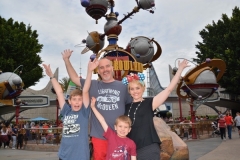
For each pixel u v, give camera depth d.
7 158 10.20
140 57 9.20
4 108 35.16
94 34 9.31
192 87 14.96
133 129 3.56
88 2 7.52
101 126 3.86
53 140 15.24
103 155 3.79
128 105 3.82
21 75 30.02
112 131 3.56
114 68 8.07
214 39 34.84
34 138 16.47
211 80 14.69
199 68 15.12
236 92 32.62
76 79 4.27
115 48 8.79
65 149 3.65
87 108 3.80
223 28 34.97
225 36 32.31
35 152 12.61
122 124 3.43
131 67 8.27
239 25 31.95
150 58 9.40
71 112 3.83
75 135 3.65
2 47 28.44
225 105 39.28
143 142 3.46
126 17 8.66
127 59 8.60
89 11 8.05
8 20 33.78
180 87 15.79
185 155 5.42
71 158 3.59
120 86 4.02
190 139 16.08
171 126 16.12
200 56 35.62
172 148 5.18
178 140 5.71
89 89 4.02
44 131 14.99
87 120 3.76
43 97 22.42
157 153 3.45
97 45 9.31
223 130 15.39
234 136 17.44
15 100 17.62
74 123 3.71
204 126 18.72
